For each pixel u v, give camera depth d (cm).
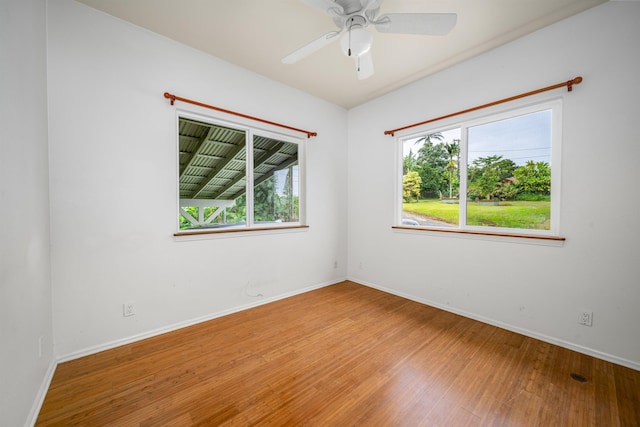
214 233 248
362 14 152
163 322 220
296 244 321
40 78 155
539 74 208
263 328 229
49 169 169
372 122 347
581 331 191
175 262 226
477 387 154
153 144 214
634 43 169
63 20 175
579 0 176
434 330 226
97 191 188
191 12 189
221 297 255
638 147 169
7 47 109
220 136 267
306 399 143
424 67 265
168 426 125
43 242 154
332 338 212
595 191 185
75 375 162
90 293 186
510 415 133
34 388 132
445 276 272
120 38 197
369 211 354
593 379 160
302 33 213
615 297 178
